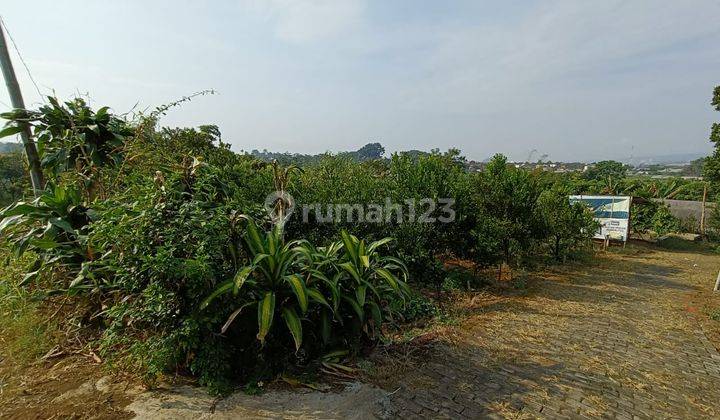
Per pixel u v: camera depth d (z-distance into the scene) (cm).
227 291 278
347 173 653
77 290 331
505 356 398
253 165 667
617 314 573
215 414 253
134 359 275
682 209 1870
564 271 887
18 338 334
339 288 331
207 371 274
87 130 468
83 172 456
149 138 484
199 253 269
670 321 550
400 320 481
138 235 270
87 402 259
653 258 1140
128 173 440
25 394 268
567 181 1531
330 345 338
